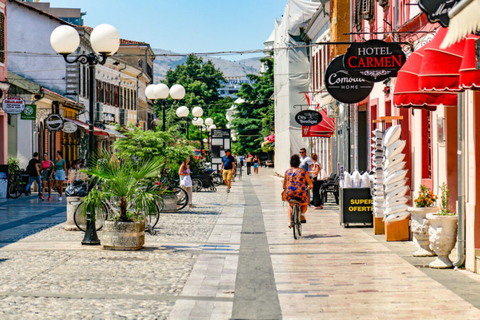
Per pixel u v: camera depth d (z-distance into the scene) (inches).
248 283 381.4
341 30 1181.1
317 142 1630.2
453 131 469.1
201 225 685.9
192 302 334.0
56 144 1555.1
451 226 417.7
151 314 308.5
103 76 2050.9
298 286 372.2
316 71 1674.5
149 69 2972.4
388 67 506.9
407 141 603.8
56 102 1485.0
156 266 435.8
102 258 465.7
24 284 372.8
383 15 743.1
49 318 297.9
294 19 1898.4
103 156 526.6
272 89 3363.7
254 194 1244.5
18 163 1207.6
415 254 470.3
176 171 986.1
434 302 329.4
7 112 1084.5
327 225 675.4
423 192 467.8
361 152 1013.8
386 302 330.6
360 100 629.9
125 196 512.4
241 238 579.2
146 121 2891.2
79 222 620.4
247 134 3467.0
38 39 1699.1
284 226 674.8
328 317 303.3
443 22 306.8
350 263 444.1
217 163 1635.1
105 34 553.9
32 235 595.2
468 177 410.9
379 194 594.6
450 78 359.3
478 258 399.5
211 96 4183.1
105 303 328.8
